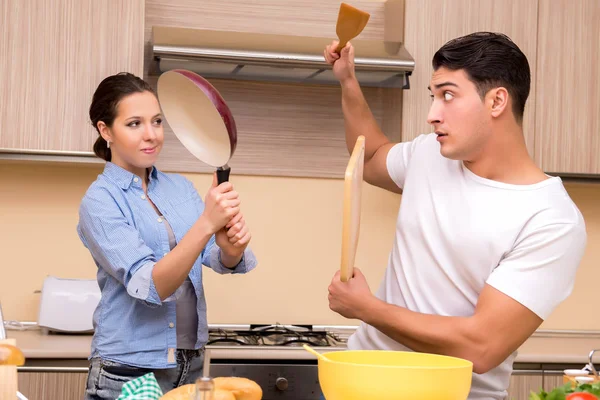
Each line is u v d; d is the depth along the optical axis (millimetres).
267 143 3096
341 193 3156
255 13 3100
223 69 2740
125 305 1755
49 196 2971
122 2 2680
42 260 2959
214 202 1501
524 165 1520
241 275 3076
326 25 3146
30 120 2637
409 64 2732
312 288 3123
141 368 1748
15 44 2627
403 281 1614
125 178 1780
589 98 2957
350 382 1062
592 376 1523
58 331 2766
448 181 1574
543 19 2926
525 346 2871
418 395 1038
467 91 1450
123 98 1731
